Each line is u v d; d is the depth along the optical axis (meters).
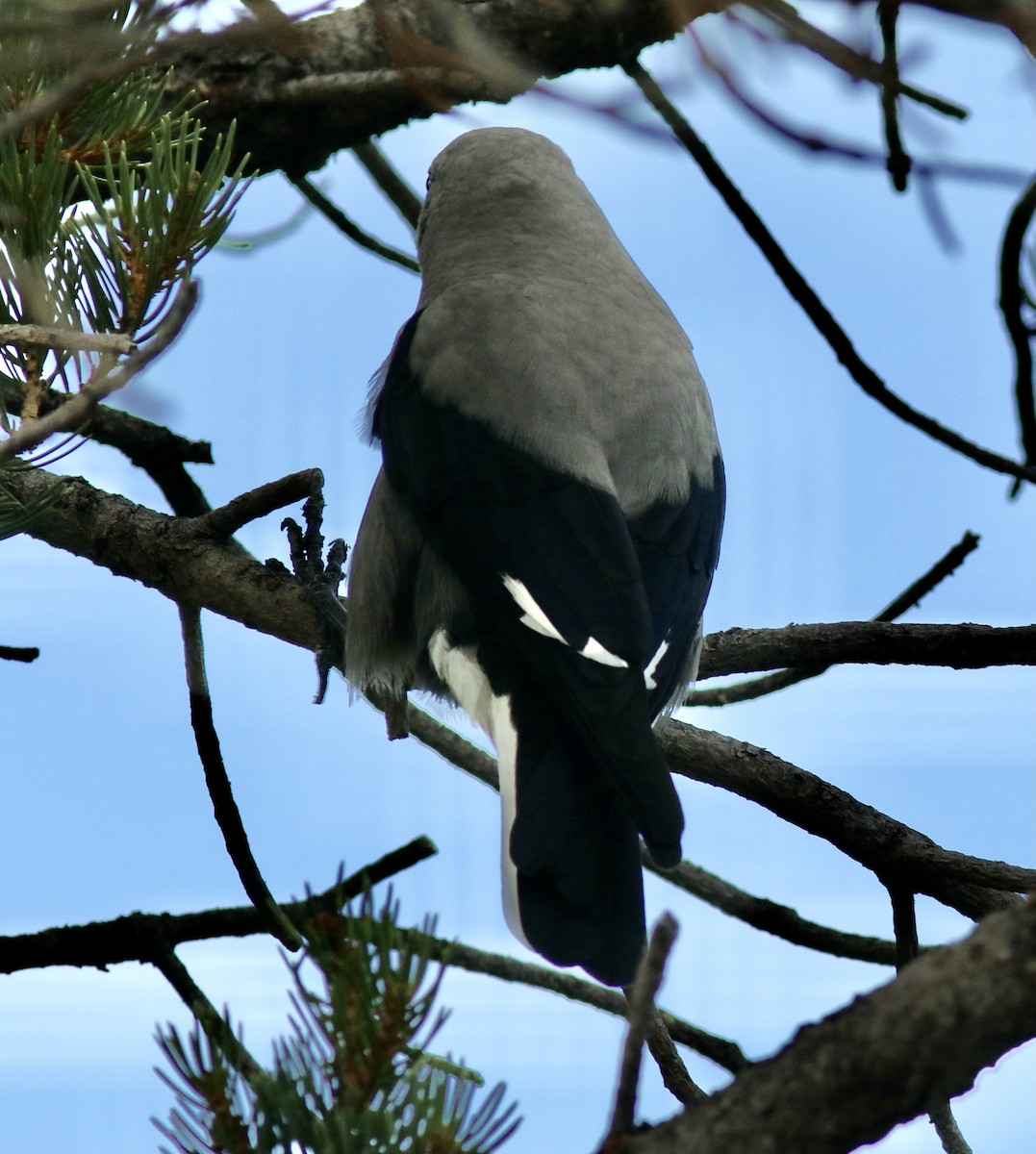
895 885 6.00
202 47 3.00
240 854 5.95
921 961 2.98
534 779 5.38
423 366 6.73
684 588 6.17
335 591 6.92
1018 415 6.22
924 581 6.59
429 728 6.95
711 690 6.91
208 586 6.59
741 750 6.23
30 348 4.55
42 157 4.55
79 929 5.62
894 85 2.46
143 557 6.62
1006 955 2.85
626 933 4.82
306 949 3.29
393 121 7.43
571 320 6.73
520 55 6.86
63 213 4.64
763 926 6.45
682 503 6.34
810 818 6.08
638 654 5.75
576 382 6.47
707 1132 3.02
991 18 2.31
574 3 6.78
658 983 2.99
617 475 6.29
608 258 7.30
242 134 7.31
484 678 6.08
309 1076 3.22
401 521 6.64
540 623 5.89
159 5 3.07
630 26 6.91
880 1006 2.96
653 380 6.55
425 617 6.52
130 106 4.83
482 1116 3.21
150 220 4.51
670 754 6.27
